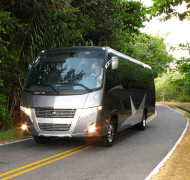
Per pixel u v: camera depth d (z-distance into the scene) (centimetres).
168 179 507
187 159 674
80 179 518
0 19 1083
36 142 882
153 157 716
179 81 2555
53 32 1393
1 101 1102
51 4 1376
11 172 561
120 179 521
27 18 1348
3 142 916
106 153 762
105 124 784
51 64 835
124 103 972
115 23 2034
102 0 1923
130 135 1136
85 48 858
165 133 1194
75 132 741
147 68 1454
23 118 788
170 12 1082
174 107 3662
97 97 757
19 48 1300
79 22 1644
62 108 742
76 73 793
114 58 811
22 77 1216
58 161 660
